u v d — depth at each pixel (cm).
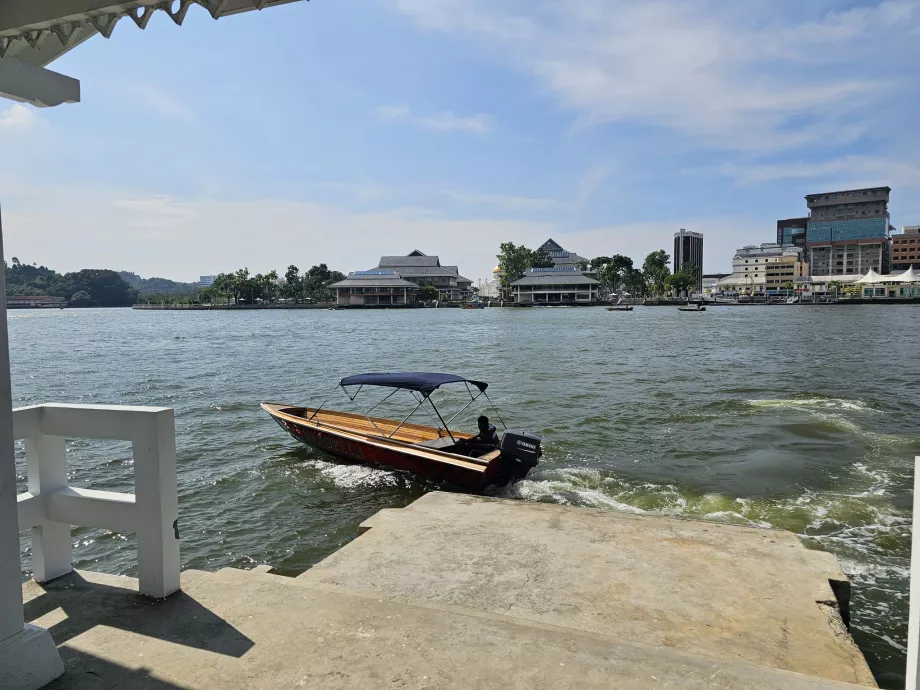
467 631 264
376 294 14838
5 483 218
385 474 1124
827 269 16825
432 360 3262
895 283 14188
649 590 367
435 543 446
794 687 222
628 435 1400
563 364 2928
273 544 843
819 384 2164
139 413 286
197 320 10169
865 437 1323
